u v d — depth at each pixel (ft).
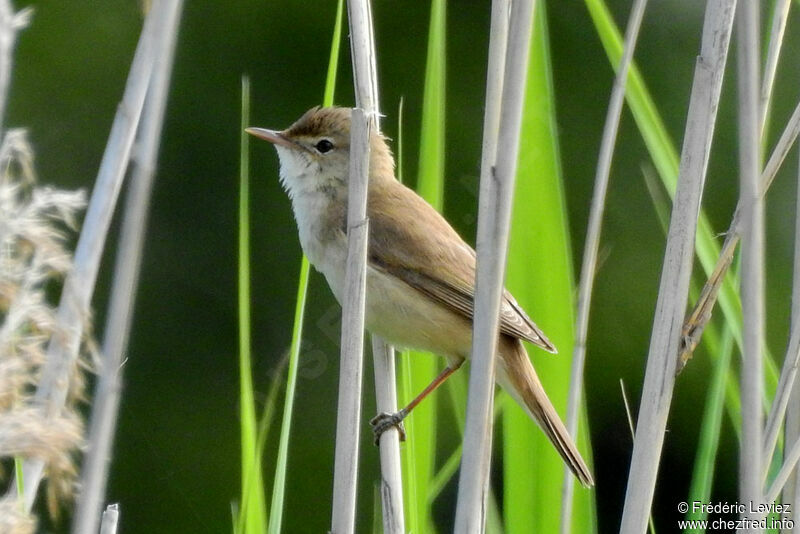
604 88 50.29
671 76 48.75
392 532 21.22
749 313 18.20
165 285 50.37
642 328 48.19
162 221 51.16
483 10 52.39
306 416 48.06
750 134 18.07
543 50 21.86
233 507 20.30
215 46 52.60
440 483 22.53
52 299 41.52
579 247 48.96
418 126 52.01
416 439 22.07
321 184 27.78
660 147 21.56
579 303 21.45
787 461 18.48
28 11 14.53
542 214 22.17
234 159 51.75
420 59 52.29
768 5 34.73
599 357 48.29
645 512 18.30
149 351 49.70
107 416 15.87
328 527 47.01
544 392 24.18
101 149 51.93
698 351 48.08
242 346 20.43
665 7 48.93
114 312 15.97
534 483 22.82
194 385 49.49
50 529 39.40
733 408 22.02
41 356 13.29
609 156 21.03
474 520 17.79
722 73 17.94
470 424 17.85
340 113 28.17
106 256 48.44
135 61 16.92
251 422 20.38
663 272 18.35
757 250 18.15
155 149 16.44
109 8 52.80
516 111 17.49
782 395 18.66
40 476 15.92
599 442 48.42
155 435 48.88
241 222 20.47
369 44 22.91
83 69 52.29
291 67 52.39
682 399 48.37
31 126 51.72
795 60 46.85
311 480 47.42
